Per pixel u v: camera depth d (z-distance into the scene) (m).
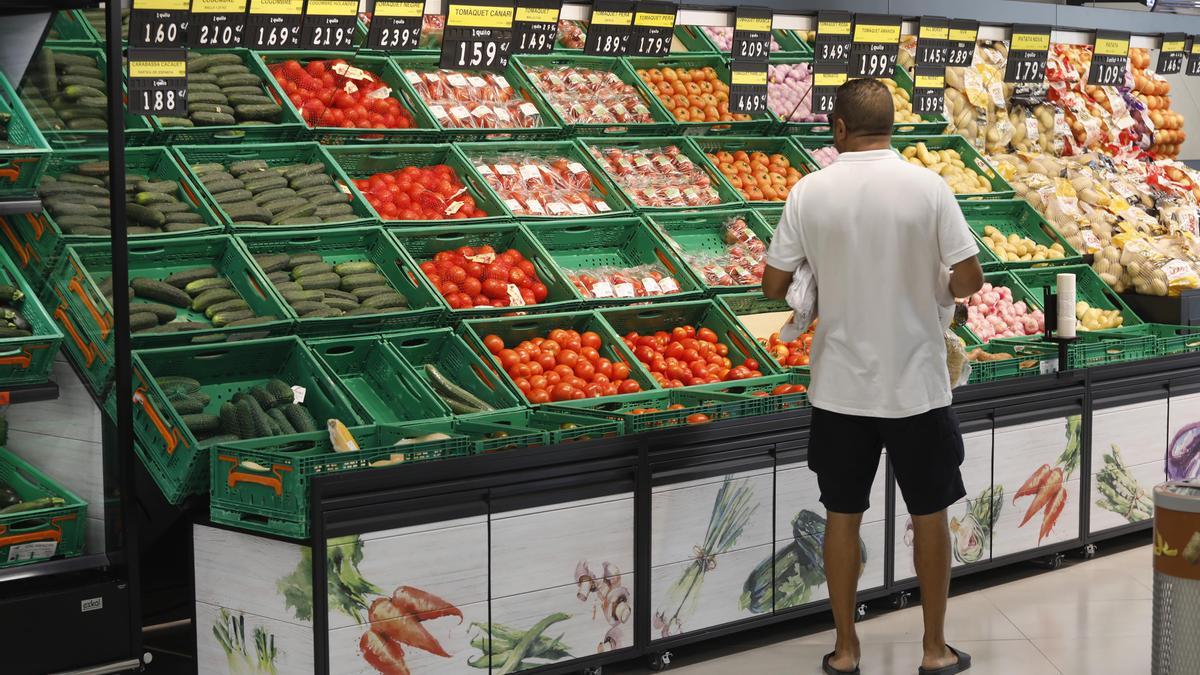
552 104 6.24
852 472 4.48
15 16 4.36
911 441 4.39
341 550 3.88
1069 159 7.99
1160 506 3.93
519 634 4.29
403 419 4.80
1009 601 5.48
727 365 5.47
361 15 5.98
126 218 4.38
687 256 5.99
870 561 5.20
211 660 4.20
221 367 4.66
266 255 4.96
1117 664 4.70
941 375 4.41
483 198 5.68
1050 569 5.96
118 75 4.06
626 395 4.98
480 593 4.19
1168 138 8.91
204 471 4.21
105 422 4.24
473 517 4.15
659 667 4.71
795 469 5.00
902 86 7.56
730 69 5.61
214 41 4.42
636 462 4.55
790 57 7.10
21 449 4.45
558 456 4.34
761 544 4.92
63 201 4.25
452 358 5.07
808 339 5.84
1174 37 7.32
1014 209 7.29
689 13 5.38
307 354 4.66
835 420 4.45
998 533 5.63
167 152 5.04
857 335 4.36
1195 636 3.86
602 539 4.48
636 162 6.28
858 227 4.32
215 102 5.24
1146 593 5.57
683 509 4.69
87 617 4.16
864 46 5.93
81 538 4.32
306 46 4.65
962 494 4.52
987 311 6.47
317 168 5.33
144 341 4.42
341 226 5.16
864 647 4.93
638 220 5.93
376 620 3.96
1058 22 7.43
